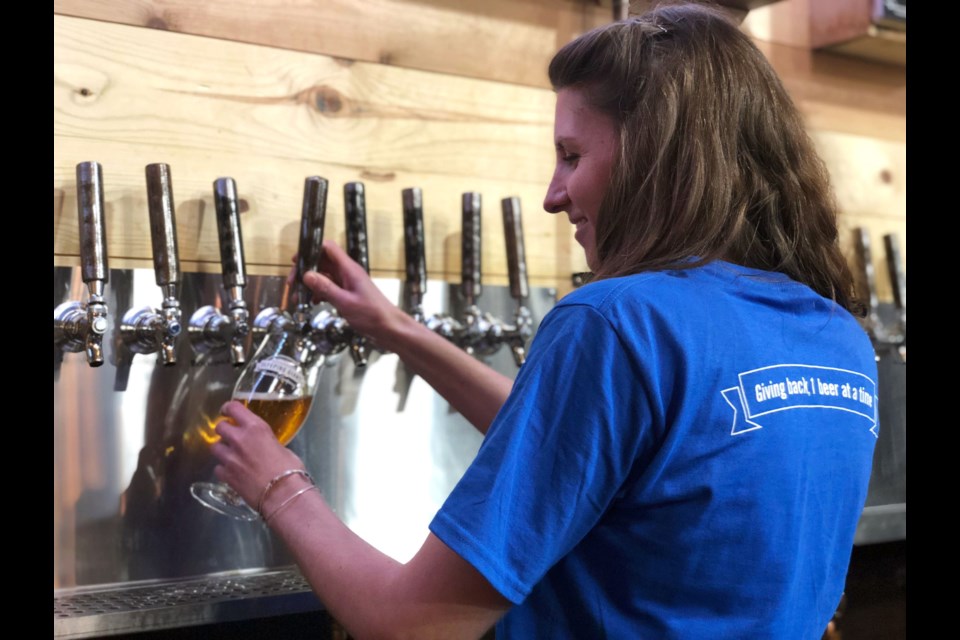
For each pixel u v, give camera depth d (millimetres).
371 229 1471
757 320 833
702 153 855
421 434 1475
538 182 1653
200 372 1290
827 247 963
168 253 1188
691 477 777
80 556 1196
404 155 1507
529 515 763
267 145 1378
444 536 760
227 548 1303
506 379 1258
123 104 1262
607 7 1713
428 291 1515
